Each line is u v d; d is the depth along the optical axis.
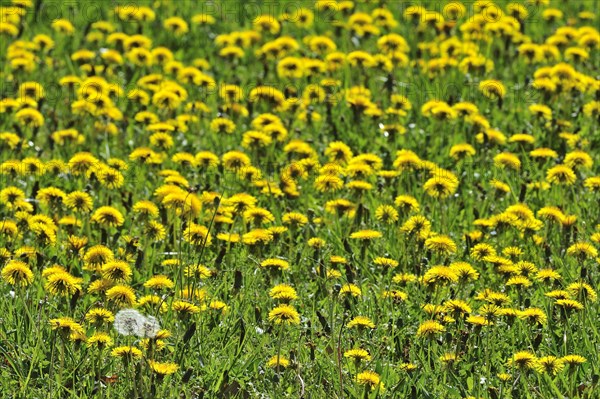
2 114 20.39
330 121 20.36
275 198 17.03
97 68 22.70
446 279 13.23
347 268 14.37
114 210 15.02
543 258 15.24
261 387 11.96
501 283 14.44
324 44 22.62
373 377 11.56
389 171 17.39
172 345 12.45
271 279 14.02
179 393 11.63
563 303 12.84
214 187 17.86
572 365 11.72
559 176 16.56
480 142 18.86
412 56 24.66
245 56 24.59
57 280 12.74
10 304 13.22
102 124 20.08
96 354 12.20
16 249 14.94
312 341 12.71
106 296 12.77
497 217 15.61
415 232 14.90
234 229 16.36
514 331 13.20
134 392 11.03
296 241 16.02
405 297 13.69
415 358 12.48
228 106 20.72
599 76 21.77
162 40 25.38
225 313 13.32
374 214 16.72
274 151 19.30
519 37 23.62
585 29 23.16
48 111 21.05
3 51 24.17
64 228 15.61
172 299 13.01
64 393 11.68
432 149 19.38
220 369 12.05
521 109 21.27
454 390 11.70
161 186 16.58
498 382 12.14
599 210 16.89
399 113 19.94
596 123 20.39
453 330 13.08
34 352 12.04
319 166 17.39
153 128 18.67
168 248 15.50
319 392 11.73
